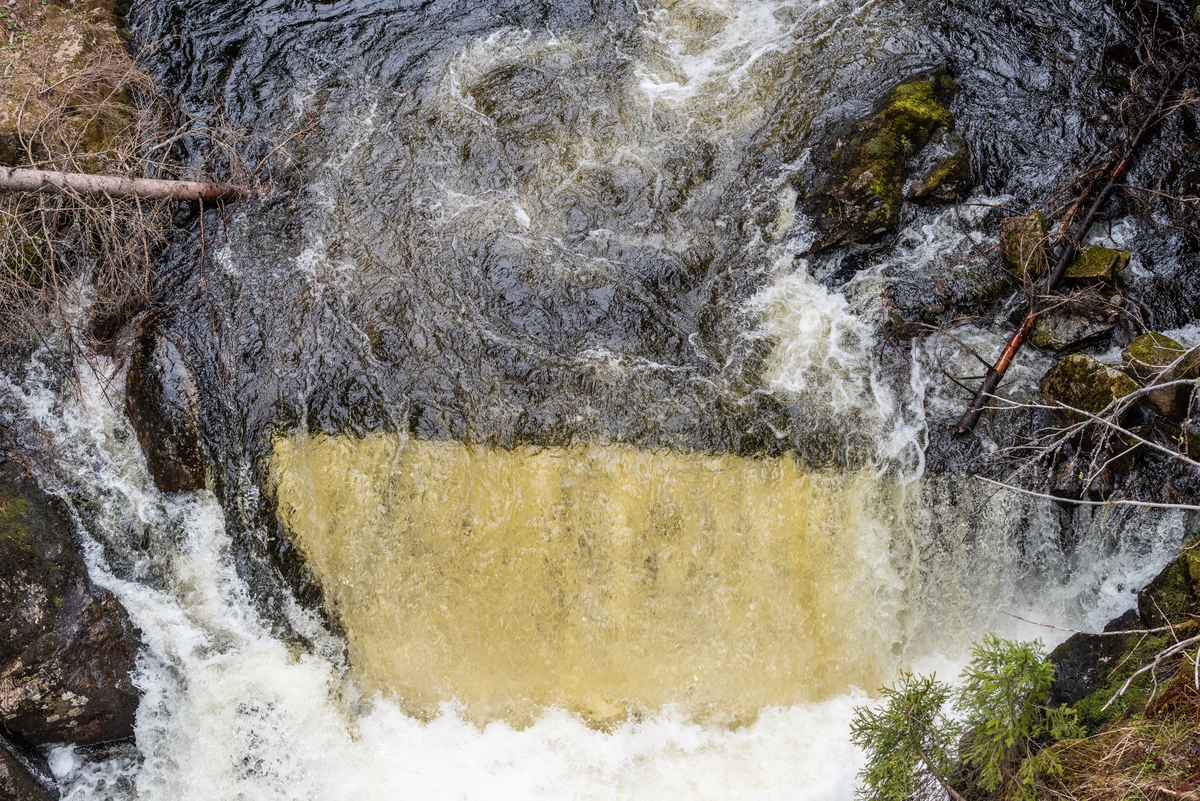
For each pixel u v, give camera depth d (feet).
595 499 25.89
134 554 26.37
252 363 27.32
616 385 26.86
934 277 28.22
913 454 25.90
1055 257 27.43
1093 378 24.47
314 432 26.53
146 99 30.94
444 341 27.61
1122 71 31.12
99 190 26.66
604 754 26.50
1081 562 25.53
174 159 30.60
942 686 21.52
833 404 26.55
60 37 30.12
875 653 26.55
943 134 29.76
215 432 26.66
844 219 28.68
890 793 20.44
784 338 27.81
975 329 27.78
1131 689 21.50
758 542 25.91
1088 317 26.50
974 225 29.09
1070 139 30.07
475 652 26.68
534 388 26.81
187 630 26.27
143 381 26.96
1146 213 28.58
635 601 26.14
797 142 30.96
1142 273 27.66
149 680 25.72
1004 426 25.98
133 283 27.71
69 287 27.89
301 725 26.32
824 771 25.76
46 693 23.70
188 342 27.50
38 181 25.41
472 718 26.91
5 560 23.73
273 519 26.43
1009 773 19.71
